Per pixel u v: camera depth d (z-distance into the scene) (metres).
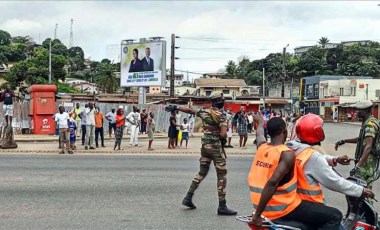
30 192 9.52
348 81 84.12
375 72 107.25
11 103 19.45
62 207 8.23
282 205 4.20
